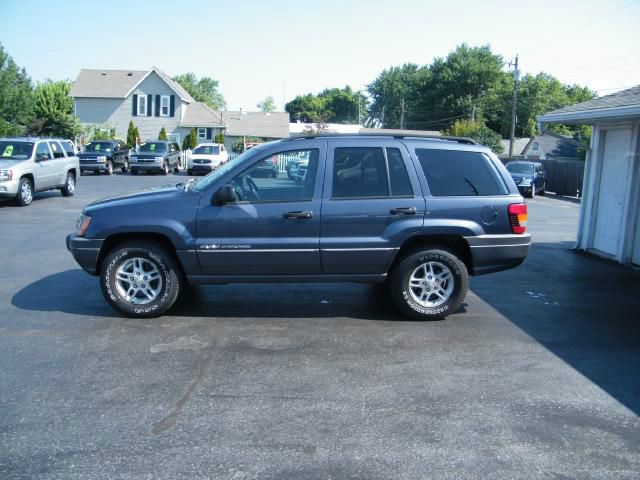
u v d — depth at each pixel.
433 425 4.01
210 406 4.23
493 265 6.41
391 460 3.56
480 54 74.38
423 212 6.17
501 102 75.00
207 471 3.41
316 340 5.67
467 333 5.99
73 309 6.56
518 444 3.79
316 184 6.12
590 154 11.05
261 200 6.08
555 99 76.94
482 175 6.40
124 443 3.70
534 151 59.34
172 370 4.87
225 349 5.38
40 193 19.83
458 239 6.35
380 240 6.12
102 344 5.45
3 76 42.62
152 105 50.66
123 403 4.26
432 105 77.25
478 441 3.81
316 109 112.31
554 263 9.98
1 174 15.36
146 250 6.10
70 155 19.11
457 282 6.31
